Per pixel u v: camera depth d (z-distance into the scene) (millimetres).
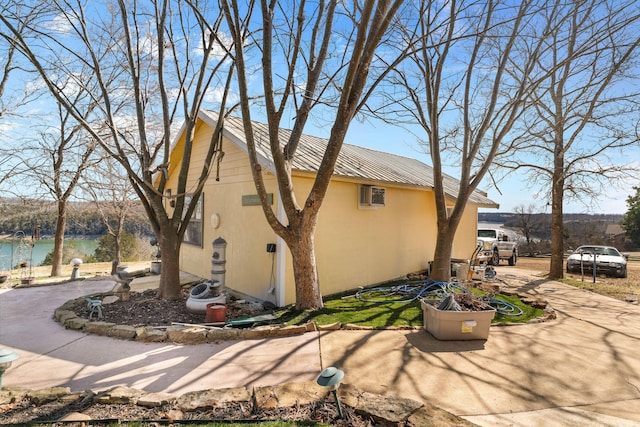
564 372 3734
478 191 14383
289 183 5617
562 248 10844
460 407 3012
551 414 2918
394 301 6711
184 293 7395
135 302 6488
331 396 3078
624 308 6797
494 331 5070
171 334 4668
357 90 5398
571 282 10047
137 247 17906
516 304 6730
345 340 4633
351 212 7703
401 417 2705
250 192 7277
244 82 5148
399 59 5598
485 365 3881
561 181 10797
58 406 2994
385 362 3941
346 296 7172
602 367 3873
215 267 6758
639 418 2871
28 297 7277
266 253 6812
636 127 8883
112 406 3012
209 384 3461
